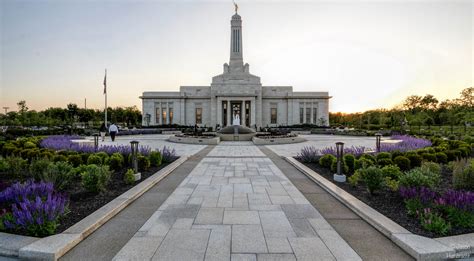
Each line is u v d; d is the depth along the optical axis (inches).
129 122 3909.9
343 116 4483.3
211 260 183.5
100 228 234.7
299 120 2795.3
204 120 2785.4
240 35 2743.6
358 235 222.8
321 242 210.1
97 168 332.8
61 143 772.0
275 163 589.6
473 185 338.0
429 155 515.5
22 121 2581.2
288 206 295.3
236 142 1214.9
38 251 184.4
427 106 3585.1
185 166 547.8
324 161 510.6
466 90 2851.9
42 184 286.8
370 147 908.0
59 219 241.4
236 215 266.8
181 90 2800.2
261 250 197.3
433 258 183.3
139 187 351.6
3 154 603.8
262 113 2795.3
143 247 201.3
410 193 268.4
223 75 2706.7
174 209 284.0
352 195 319.0
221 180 422.3
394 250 198.7
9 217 220.8
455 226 226.5
